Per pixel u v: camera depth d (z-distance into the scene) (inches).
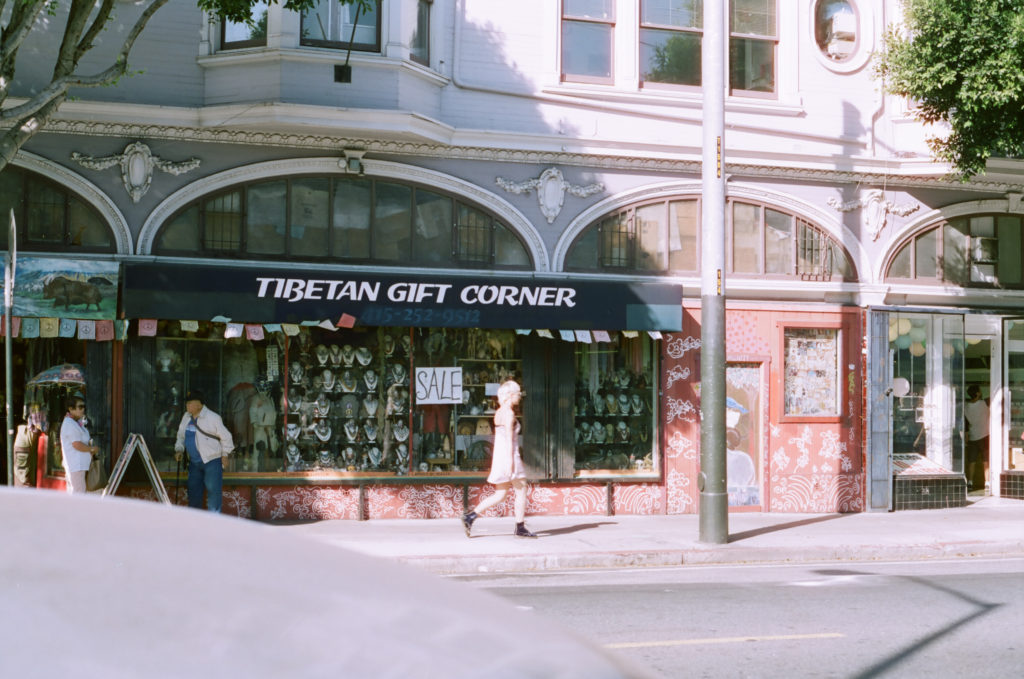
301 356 565.9
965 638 288.8
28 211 530.0
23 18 418.3
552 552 465.4
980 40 547.5
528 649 47.1
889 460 640.4
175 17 543.8
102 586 43.4
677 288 594.6
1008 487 678.5
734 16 633.6
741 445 625.3
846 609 332.5
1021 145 577.6
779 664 257.1
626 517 593.3
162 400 544.4
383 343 576.4
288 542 57.7
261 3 542.6
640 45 617.6
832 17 649.6
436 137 565.0
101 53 536.4
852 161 639.8
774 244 634.8
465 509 580.7
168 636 40.1
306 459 565.6
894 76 584.7
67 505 54.5
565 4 606.2
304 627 43.6
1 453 529.7
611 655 51.6
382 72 545.6
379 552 456.8
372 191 573.3
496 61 591.2
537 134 590.9
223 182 551.2
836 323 637.9
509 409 514.0
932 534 536.7
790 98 635.5
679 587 386.3
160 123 538.3
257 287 535.5
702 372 501.0
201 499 524.1
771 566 467.5
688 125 617.9
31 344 532.1
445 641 45.6
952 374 660.1
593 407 603.2
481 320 565.6
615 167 608.4
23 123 436.1
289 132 551.2
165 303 519.8
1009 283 673.0
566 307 577.3
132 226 540.4
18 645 37.4
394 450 576.4
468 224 587.5
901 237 653.3
